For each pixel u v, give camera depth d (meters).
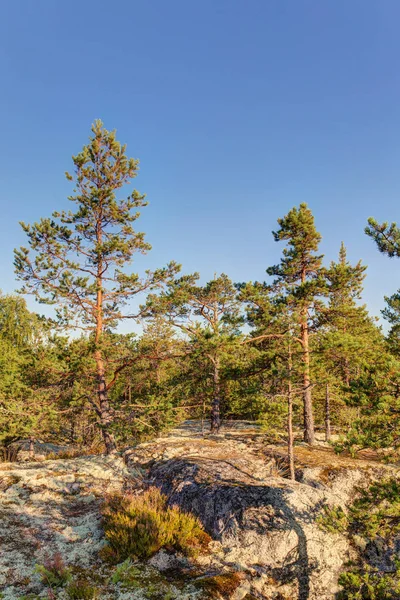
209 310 24.28
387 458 7.31
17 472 14.12
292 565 9.66
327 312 19.03
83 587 7.40
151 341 18.92
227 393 21.41
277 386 14.41
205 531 10.73
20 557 8.59
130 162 19.80
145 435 18.30
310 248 19.56
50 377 18.50
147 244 19.72
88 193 19.53
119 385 23.45
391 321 8.24
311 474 13.52
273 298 19.69
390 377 7.16
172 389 18.70
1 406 17.00
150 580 8.10
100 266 19.44
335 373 19.48
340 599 9.58
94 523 10.67
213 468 13.55
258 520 10.41
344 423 21.42
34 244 18.14
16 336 28.52
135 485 13.83
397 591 7.27
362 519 7.78
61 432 24.52
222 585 8.17
